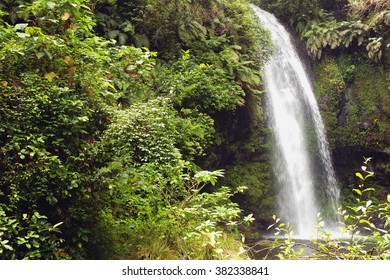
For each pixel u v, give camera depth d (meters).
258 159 9.87
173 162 4.42
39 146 3.54
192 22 7.96
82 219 3.73
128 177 3.80
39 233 3.40
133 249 4.05
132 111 4.10
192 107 7.16
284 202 10.02
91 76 4.07
